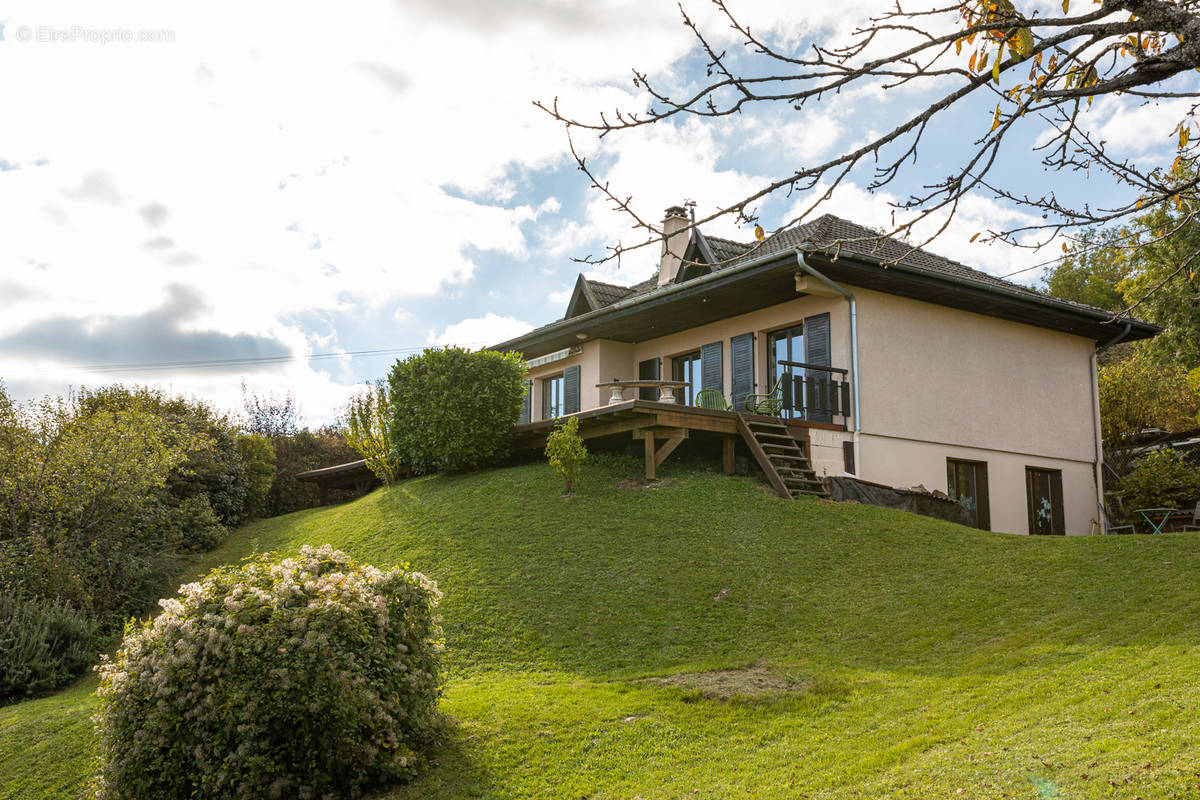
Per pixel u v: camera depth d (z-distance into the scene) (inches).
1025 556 455.5
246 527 837.8
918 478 687.7
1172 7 165.3
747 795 246.1
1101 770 213.2
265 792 268.8
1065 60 180.5
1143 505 739.4
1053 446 781.3
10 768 347.6
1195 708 237.3
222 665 276.7
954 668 328.2
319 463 1050.1
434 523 601.0
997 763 231.9
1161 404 889.5
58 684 487.5
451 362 732.7
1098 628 339.0
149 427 661.3
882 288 685.3
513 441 738.2
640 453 685.9
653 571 480.1
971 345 741.9
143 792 278.2
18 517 605.3
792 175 187.6
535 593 466.9
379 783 282.7
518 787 272.4
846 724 289.6
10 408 613.3
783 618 421.7
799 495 587.2
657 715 315.9
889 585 444.1
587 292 936.3
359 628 288.7
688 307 764.0
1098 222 204.1
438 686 316.8
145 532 673.6
